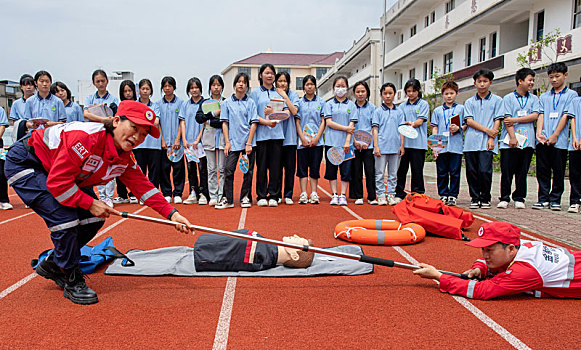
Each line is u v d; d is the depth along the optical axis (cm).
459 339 284
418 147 802
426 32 2431
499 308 335
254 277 409
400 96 2978
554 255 346
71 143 322
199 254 414
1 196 799
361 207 783
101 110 667
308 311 328
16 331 294
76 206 341
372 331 295
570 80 1638
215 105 752
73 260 343
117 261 442
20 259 468
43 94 767
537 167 757
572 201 720
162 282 393
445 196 809
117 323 306
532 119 733
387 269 438
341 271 418
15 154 340
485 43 2052
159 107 808
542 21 1709
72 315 320
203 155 784
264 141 767
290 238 433
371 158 805
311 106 797
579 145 689
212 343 277
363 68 3684
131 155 376
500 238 339
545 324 306
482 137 752
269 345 275
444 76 2114
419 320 312
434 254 488
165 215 386
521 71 740
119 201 831
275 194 788
